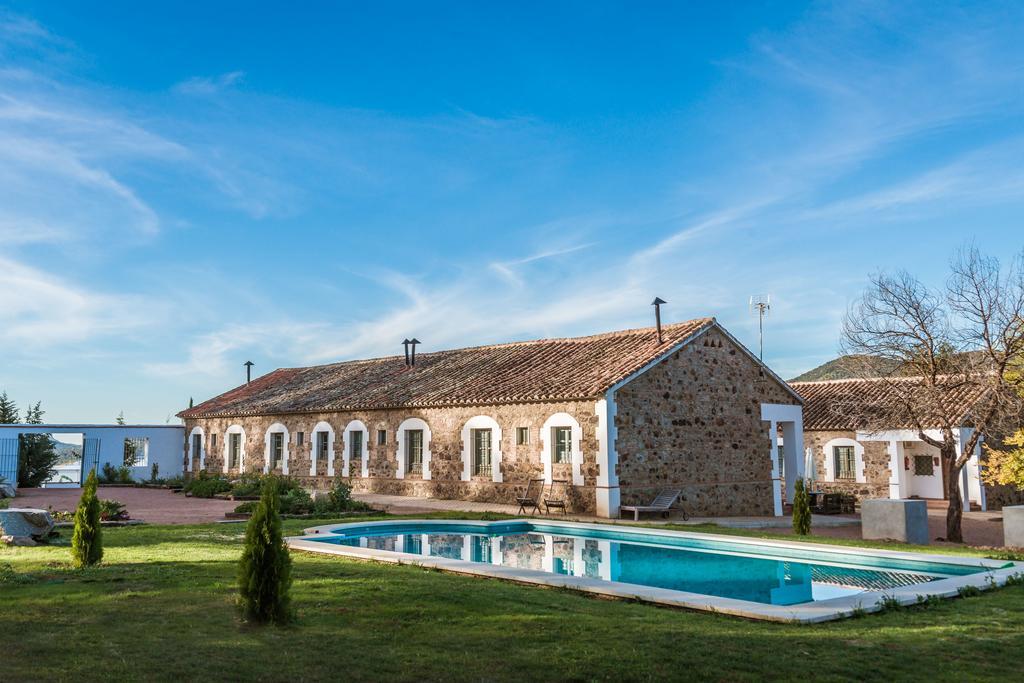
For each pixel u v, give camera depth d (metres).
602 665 5.88
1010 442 16.33
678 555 14.14
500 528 17.48
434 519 17.97
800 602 9.72
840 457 29.47
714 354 22.92
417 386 27.36
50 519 12.99
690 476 21.59
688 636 6.79
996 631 7.17
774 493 23.69
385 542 15.65
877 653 6.36
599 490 19.86
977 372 16.80
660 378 21.30
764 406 24.00
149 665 5.66
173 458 36.84
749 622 7.51
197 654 5.98
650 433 20.80
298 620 7.16
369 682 5.41
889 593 8.80
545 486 21.31
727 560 13.54
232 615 7.29
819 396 32.00
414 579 9.45
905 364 17.92
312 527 15.95
